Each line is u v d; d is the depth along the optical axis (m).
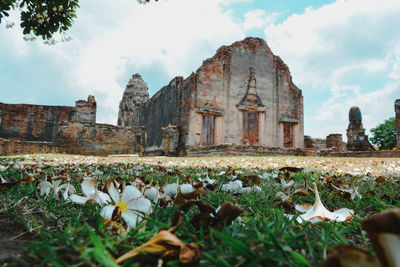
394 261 0.44
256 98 25.33
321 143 34.12
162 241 0.67
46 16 5.40
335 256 0.48
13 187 1.64
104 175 3.26
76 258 0.66
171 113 26.95
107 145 21.78
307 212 1.22
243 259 0.65
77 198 1.19
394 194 1.90
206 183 2.11
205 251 0.73
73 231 0.84
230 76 24.86
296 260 0.66
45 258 0.63
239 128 24.42
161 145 28.31
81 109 30.58
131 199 0.99
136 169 4.49
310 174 3.72
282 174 2.92
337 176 3.69
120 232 0.90
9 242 0.80
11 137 27.12
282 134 25.78
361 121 27.16
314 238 0.79
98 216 0.96
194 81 23.41
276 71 26.84
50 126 28.97
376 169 5.65
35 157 10.45
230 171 3.22
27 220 1.01
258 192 1.98
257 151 17.78
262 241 0.73
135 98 51.53
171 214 1.15
